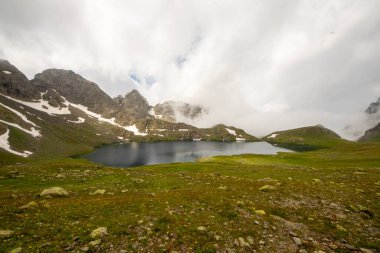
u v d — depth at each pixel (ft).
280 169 158.51
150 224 47.11
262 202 65.72
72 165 161.17
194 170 169.68
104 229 43.27
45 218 50.03
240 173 145.18
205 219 50.98
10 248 36.58
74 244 38.70
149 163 630.33
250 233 45.47
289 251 40.06
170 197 69.10
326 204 65.82
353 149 385.91
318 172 136.05
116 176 121.39
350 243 43.32
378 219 55.52
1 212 53.62
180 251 37.99
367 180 102.17
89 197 73.77
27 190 85.51
